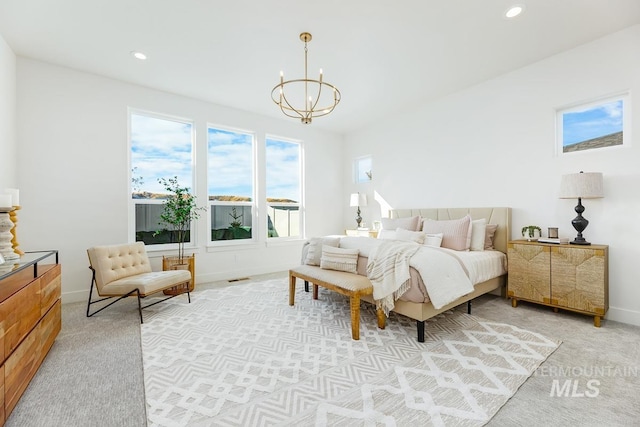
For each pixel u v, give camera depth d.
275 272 4.99
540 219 3.23
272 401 1.56
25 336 1.66
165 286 2.93
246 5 2.30
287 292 3.70
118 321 2.71
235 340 2.31
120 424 1.39
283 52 3.00
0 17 2.42
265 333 2.45
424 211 4.33
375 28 2.60
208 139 4.45
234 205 4.70
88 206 3.41
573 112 3.06
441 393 1.62
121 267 3.08
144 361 1.98
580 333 2.40
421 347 2.17
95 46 2.89
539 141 3.22
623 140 2.73
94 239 3.44
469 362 1.95
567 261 2.70
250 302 3.29
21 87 3.05
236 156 4.75
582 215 2.93
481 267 2.93
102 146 3.50
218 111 4.45
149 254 3.84
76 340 2.30
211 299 3.41
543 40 2.81
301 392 1.63
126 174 3.65
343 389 1.66
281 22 2.51
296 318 2.79
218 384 1.72
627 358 1.99
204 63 3.22
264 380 1.76
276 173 5.26
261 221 4.91
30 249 3.09
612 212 2.74
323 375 1.81
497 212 3.51
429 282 2.27
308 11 2.37
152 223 3.95
